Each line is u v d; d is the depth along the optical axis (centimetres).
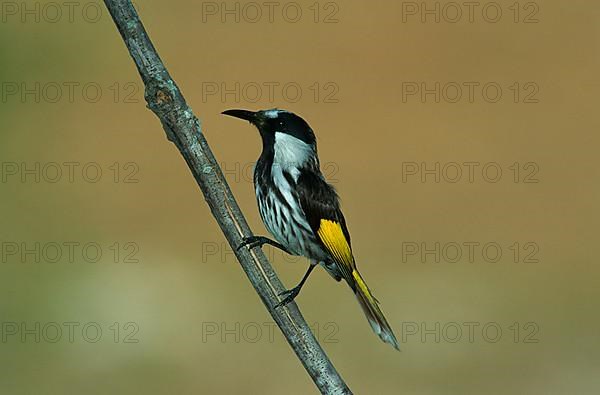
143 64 572
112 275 1518
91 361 1336
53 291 1478
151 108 578
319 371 580
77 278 1512
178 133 579
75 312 1434
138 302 1451
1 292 1476
